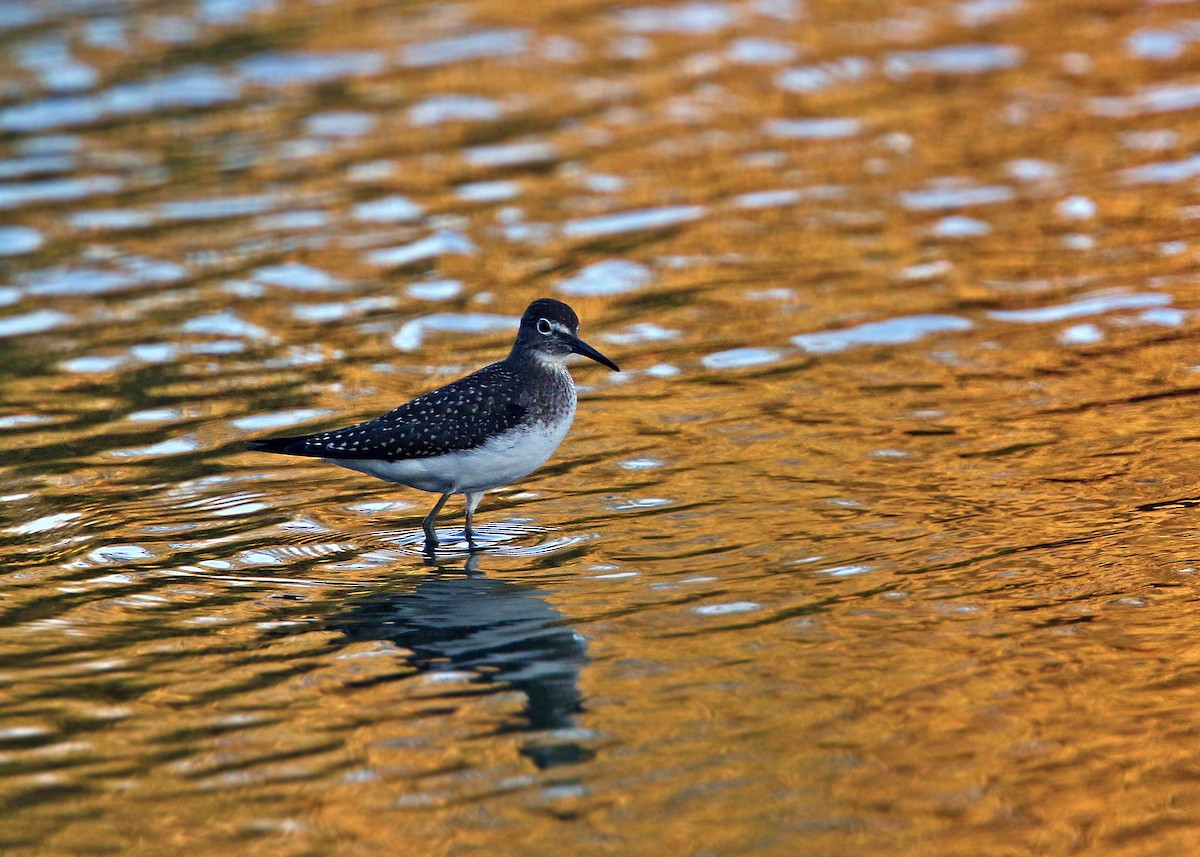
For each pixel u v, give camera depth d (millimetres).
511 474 13000
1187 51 26203
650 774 9242
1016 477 13602
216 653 10930
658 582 11945
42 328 17812
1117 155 22250
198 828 8797
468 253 19938
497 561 12508
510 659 10750
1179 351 16250
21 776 9336
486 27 28750
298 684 10453
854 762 9320
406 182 22266
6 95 25250
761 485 13727
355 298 18672
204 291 18875
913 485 13547
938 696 10031
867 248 19781
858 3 29594
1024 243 19625
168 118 24594
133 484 14047
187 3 30062
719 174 22359
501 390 12812
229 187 22141
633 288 18844
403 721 9922
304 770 9367
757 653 10703
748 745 9531
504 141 23703
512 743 9625
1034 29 27875
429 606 11648
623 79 26047
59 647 11008
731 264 19484
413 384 16219
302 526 13305
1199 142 22422
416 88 25766
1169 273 18391
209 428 15273
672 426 15211
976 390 15656
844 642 10812
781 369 16500
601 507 13492
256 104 25156
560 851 8508
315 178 22422
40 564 12430
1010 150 22719
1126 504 12938
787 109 24625
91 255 19875
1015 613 11148
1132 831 8594
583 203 21469
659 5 29781
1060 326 17156
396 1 30234
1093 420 14727
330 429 15031
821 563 12125
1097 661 10406
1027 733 9570
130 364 16859
